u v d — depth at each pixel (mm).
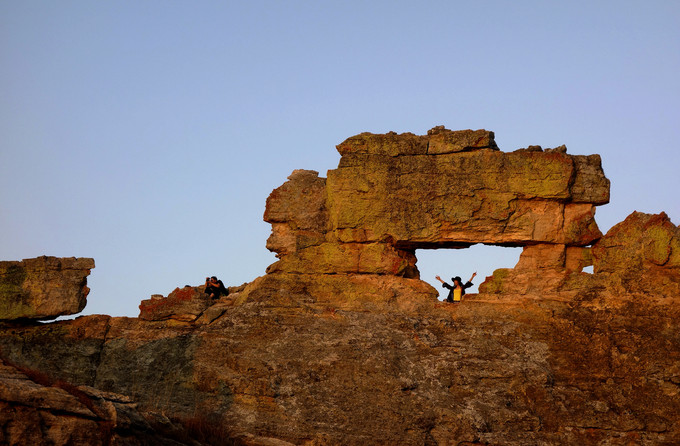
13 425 16531
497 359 22141
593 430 20734
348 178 24844
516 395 21281
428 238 24406
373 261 24438
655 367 21531
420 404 20812
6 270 24328
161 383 22328
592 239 24531
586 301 23375
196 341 22812
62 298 24250
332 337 22500
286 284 24078
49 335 23609
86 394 17844
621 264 23984
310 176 25625
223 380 21500
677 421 20672
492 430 20562
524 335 22781
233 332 22969
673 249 23531
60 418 16875
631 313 22828
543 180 24344
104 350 23328
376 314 23406
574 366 21938
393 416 20500
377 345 22234
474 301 24016
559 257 24484
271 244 25250
